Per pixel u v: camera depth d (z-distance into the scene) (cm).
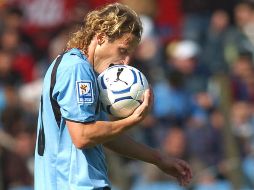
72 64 1952
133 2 5053
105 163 2027
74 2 5119
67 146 1973
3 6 5250
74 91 1936
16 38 5056
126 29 1981
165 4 5269
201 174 3916
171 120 4372
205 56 5022
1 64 4794
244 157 4109
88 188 1964
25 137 3962
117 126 1934
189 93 4538
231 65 4931
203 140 4041
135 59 4488
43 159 2006
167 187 3766
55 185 1980
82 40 2016
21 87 4716
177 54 4806
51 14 5228
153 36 5062
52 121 1986
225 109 3806
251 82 4806
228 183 3859
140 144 2162
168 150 4053
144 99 1964
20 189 3866
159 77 4588
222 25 5250
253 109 4691
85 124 1925
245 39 5203
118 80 1975
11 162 3875
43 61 5047
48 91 1984
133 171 3706
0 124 4078
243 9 5422
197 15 5441
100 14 1997
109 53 1997
